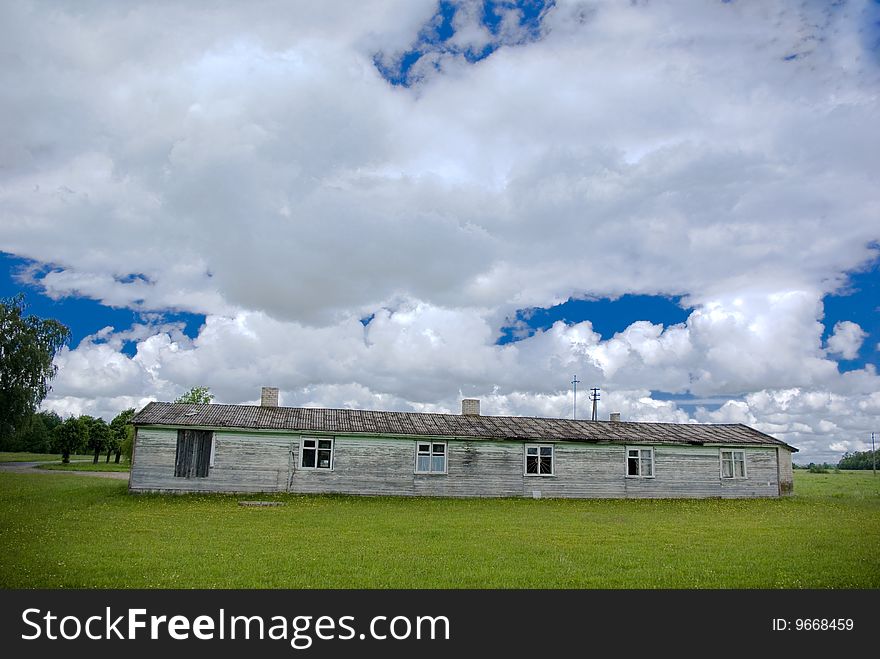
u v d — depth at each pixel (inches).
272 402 1451.8
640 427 1577.3
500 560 620.7
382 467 1321.4
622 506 1262.3
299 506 1095.0
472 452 1368.1
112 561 583.2
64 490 1296.8
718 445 1494.8
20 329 2284.7
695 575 565.3
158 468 1228.5
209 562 585.6
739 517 1074.1
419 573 559.2
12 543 668.1
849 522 993.5
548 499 1358.3
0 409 2201.0
